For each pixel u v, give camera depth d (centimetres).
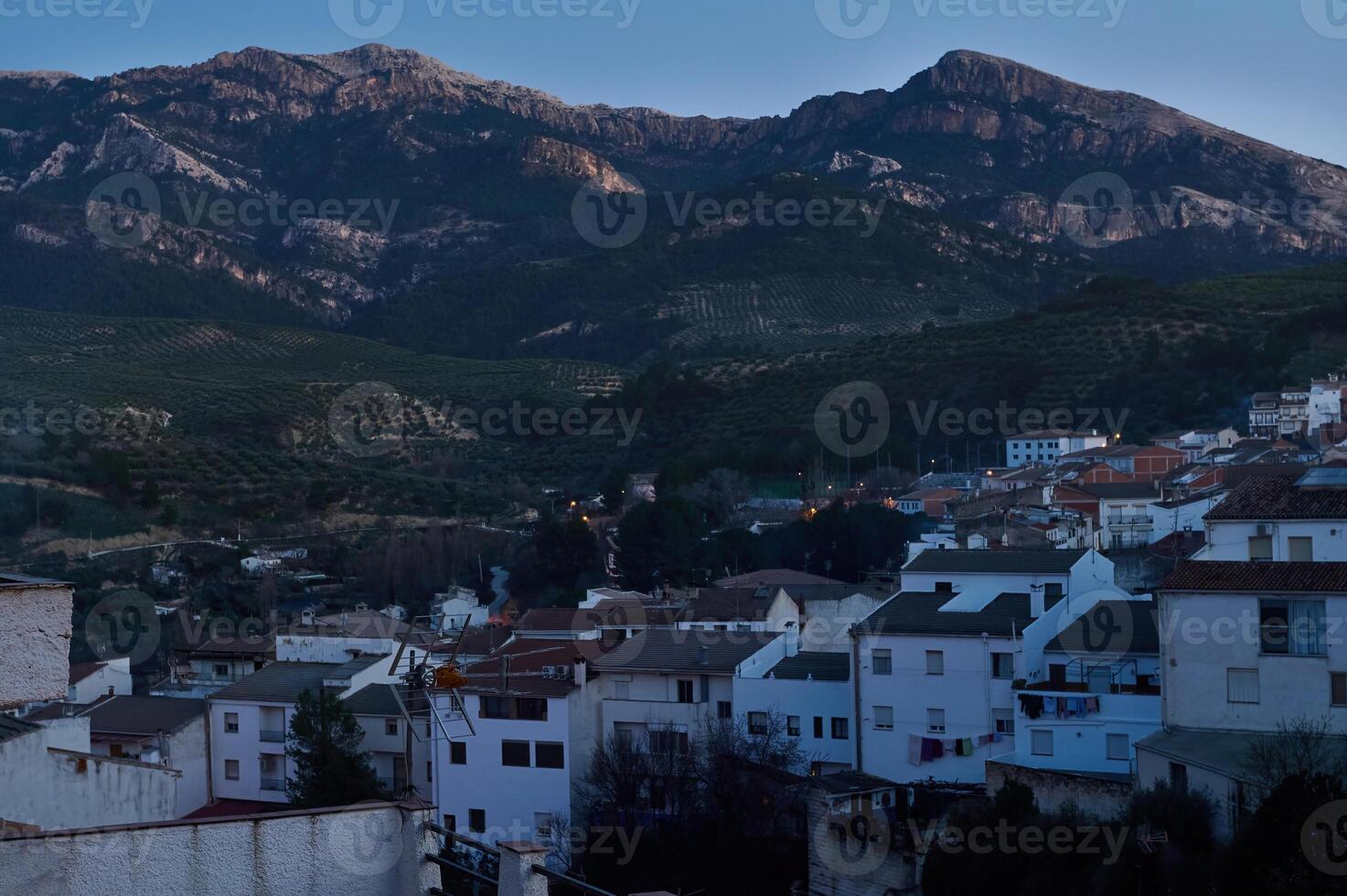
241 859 1355
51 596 1292
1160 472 10506
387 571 10256
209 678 6900
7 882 1256
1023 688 4631
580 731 5381
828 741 5225
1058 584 5278
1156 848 3250
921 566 5538
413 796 1534
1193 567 3984
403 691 5178
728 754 4716
